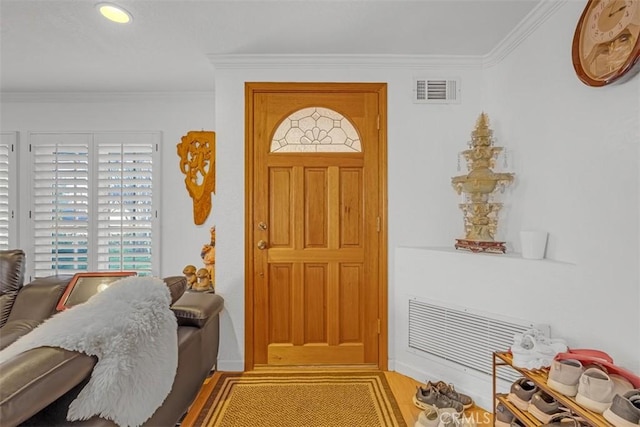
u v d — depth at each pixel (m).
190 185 3.23
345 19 1.95
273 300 2.46
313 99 2.44
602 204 1.49
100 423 1.01
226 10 1.86
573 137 1.66
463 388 2.06
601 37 1.45
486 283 1.96
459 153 2.42
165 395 1.34
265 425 1.83
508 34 2.11
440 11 1.87
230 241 2.42
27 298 1.99
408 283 2.36
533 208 1.96
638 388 1.19
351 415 1.91
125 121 3.24
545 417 1.36
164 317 1.37
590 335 1.52
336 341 2.46
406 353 2.37
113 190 3.19
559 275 1.65
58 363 0.90
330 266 2.46
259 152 2.43
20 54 2.39
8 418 0.75
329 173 2.45
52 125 3.22
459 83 2.44
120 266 3.18
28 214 3.18
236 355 2.42
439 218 2.44
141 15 1.90
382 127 2.43
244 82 2.42
